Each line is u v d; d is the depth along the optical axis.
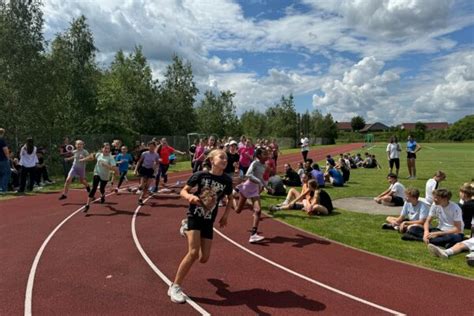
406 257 6.91
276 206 11.22
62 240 7.89
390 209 11.23
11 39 21.41
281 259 6.82
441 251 6.85
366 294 5.34
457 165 26.20
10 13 21.92
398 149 18.45
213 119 67.31
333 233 8.52
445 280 5.86
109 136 29.03
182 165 28.31
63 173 21.33
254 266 6.44
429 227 7.98
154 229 8.82
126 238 8.06
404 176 19.44
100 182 11.75
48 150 22.64
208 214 5.11
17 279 5.79
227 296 5.25
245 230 8.87
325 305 4.98
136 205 11.71
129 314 4.69
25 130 21.69
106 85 38.34
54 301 5.04
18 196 13.32
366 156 25.44
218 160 5.14
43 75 22.41
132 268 6.29
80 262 6.56
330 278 5.93
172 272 6.11
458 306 4.98
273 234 8.51
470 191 8.37
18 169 15.47
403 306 4.98
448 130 99.75
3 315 4.63
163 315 4.67
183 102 57.31
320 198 10.52
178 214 10.45
